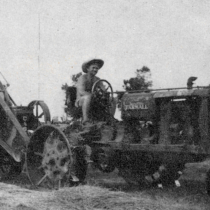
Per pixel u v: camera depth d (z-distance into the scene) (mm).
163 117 7988
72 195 7555
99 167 9320
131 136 8656
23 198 7770
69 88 10008
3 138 10516
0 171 11625
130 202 6984
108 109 9711
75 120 9812
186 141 7758
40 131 9477
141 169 9398
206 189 7012
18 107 11250
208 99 7641
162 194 8133
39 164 9719
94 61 9875
